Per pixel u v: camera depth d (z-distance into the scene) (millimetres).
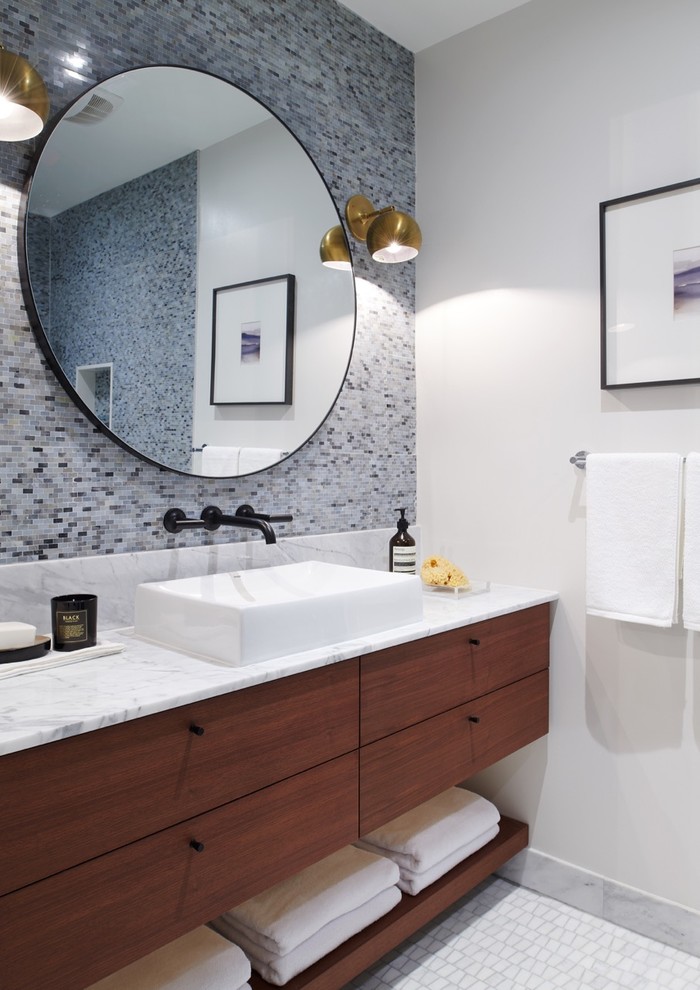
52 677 1315
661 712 1998
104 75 1654
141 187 1710
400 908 1858
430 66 2457
